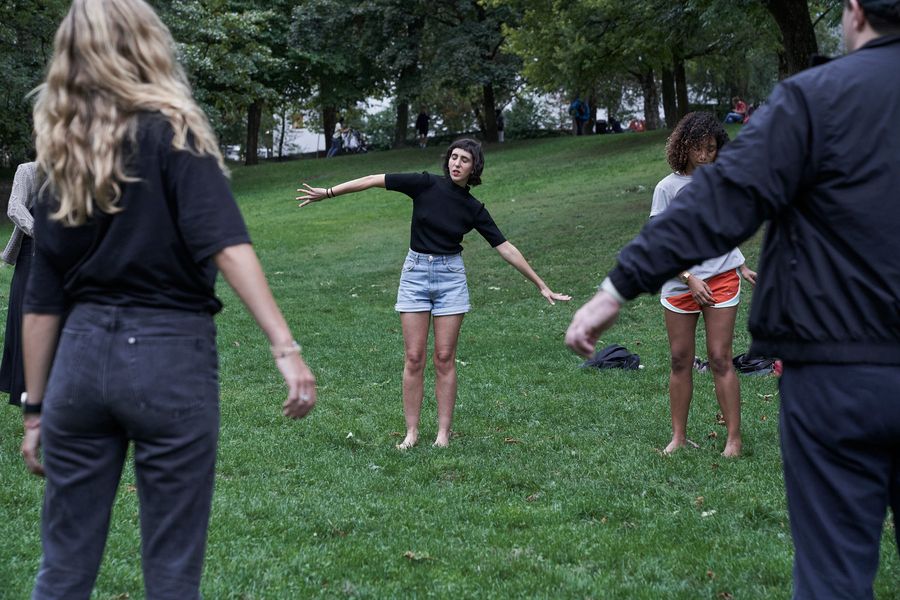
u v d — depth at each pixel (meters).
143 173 2.23
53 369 2.31
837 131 2.15
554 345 9.54
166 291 2.28
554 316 11.30
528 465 5.44
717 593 3.50
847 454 2.18
